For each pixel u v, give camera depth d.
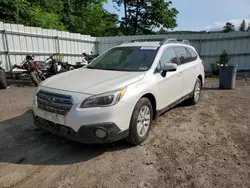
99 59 4.65
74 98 2.90
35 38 9.75
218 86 8.87
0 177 2.62
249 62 11.41
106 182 2.54
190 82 5.26
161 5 22.62
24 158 3.05
